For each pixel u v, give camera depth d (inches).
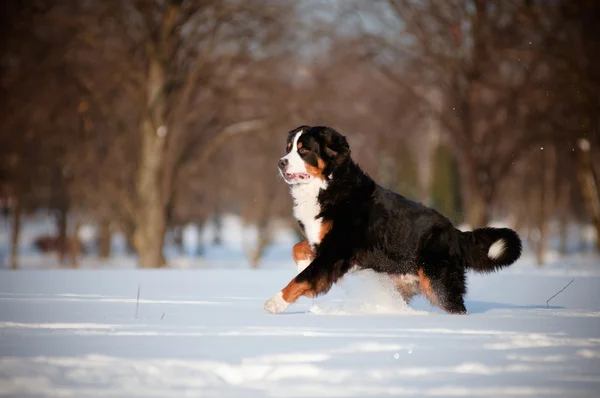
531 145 1104.2
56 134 1197.7
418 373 167.0
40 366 167.8
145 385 152.6
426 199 1742.1
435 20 1067.9
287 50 1066.1
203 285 428.8
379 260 301.9
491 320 259.4
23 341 204.5
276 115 1074.7
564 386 156.5
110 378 157.8
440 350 195.5
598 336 221.8
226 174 1515.7
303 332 224.7
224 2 1007.0
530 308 316.8
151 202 1032.8
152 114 1027.3
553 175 1357.0
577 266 767.7
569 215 1868.8
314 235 305.0
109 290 386.6
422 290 302.0
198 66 1013.2
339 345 200.4
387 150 1486.2
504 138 1179.3
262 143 1199.6
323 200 303.4
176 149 1080.8
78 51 1087.0
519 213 1680.6
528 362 179.8
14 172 1242.6
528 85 1077.1
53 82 1099.9
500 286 440.1
